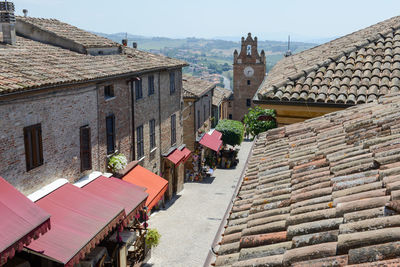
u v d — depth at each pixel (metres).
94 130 18.44
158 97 27.72
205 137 41.16
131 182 20.94
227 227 6.73
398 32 16.41
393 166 6.11
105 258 16.36
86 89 17.52
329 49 20.75
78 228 13.07
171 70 30.28
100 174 18.45
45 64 16.52
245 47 76.50
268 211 6.48
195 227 24.59
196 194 32.16
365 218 4.78
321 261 4.19
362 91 12.67
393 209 4.56
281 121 13.40
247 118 20.17
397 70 13.58
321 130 10.46
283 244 5.14
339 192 5.91
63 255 11.46
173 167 31.36
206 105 43.94
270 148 10.83
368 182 5.95
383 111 9.68
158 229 24.14
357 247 4.22
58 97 15.52
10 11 17.84
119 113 21.33
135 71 21.73
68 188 15.36
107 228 13.96
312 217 5.47
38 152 14.59
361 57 14.78
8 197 11.12
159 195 21.34
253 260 4.96
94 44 22.11
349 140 8.59
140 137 24.73
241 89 77.56
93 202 14.99
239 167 43.62
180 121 33.47
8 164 13.12
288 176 8.02
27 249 11.20
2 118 12.75
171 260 20.14
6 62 14.94
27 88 12.91
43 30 21.36
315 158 8.40
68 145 16.41
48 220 11.23
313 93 12.96
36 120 14.35
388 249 3.86
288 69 18.77
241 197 7.90
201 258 20.39
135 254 18.84
